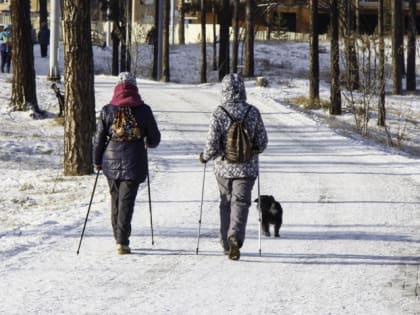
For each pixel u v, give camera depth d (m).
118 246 23.94
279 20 184.00
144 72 146.50
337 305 18.94
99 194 36.28
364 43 85.56
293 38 188.38
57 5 92.81
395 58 119.12
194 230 27.89
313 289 20.44
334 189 37.66
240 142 22.95
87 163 43.09
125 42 133.88
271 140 59.03
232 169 23.25
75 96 42.50
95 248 24.84
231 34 179.25
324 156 50.84
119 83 24.06
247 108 23.45
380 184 39.69
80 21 42.03
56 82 93.06
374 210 32.50
